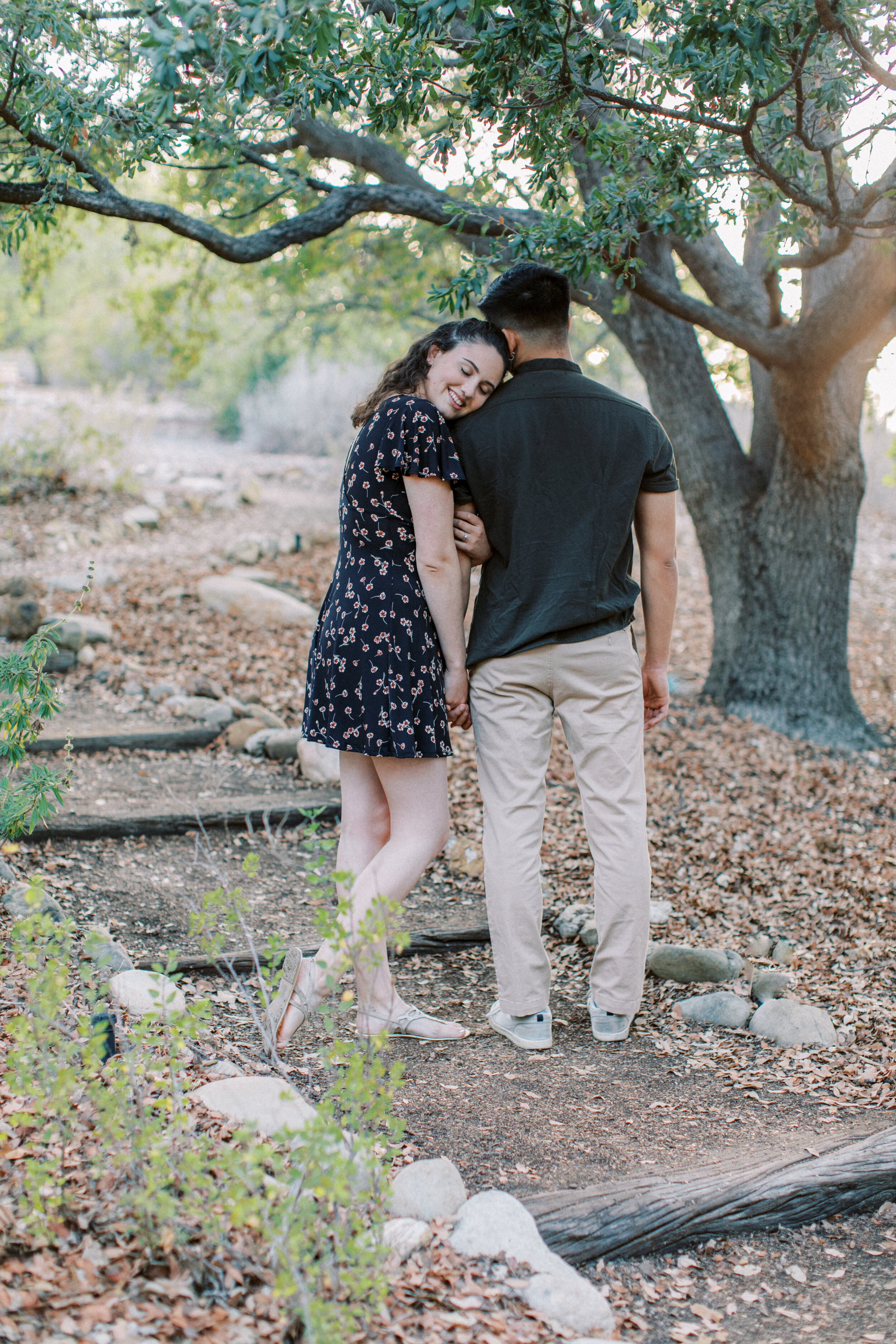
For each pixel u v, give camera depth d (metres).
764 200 3.68
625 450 2.64
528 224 4.37
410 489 2.51
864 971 3.51
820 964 3.56
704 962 3.40
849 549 6.39
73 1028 2.33
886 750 6.30
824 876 4.39
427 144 3.19
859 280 4.77
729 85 2.64
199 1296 1.70
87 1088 1.90
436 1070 2.72
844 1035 3.02
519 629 2.67
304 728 2.65
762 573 6.48
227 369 16.58
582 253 3.37
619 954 2.87
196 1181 1.72
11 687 2.86
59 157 3.24
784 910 4.04
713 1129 2.50
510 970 2.82
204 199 4.96
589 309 5.99
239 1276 1.74
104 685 5.91
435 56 2.77
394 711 2.52
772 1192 2.22
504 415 2.60
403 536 2.57
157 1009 2.54
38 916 2.02
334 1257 1.73
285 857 4.20
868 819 5.17
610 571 2.70
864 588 10.56
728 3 2.40
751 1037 3.04
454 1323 1.74
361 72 2.74
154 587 7.54
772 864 4.52
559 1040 2.96
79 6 3.14
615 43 2.89
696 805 5.16
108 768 4.89
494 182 4.22
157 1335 1.58
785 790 5.47
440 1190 2.08
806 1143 2.38
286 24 1.87
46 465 10.25
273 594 7.30
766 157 3.32
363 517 2.57
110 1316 1.59
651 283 4.76
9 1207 1.78
